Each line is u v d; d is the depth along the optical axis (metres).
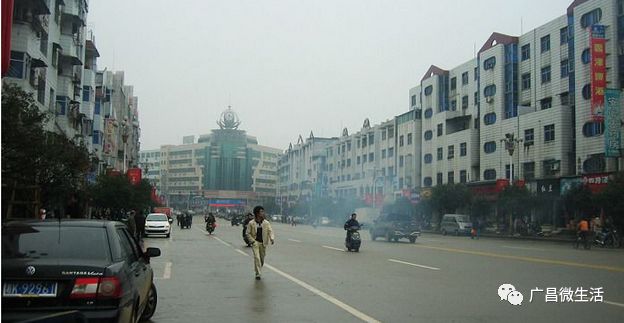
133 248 7.49
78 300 5.44
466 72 66.12
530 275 14.09
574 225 42.91
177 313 8.90
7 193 17.66
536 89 54.38
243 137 175.75
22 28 27.97
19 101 14.83
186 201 169.75
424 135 73.25
